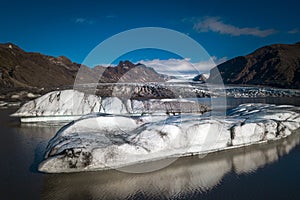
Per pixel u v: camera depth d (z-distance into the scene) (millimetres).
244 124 16703
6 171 12234
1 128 24266
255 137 16859
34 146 17219
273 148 15961
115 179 10969
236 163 13242
